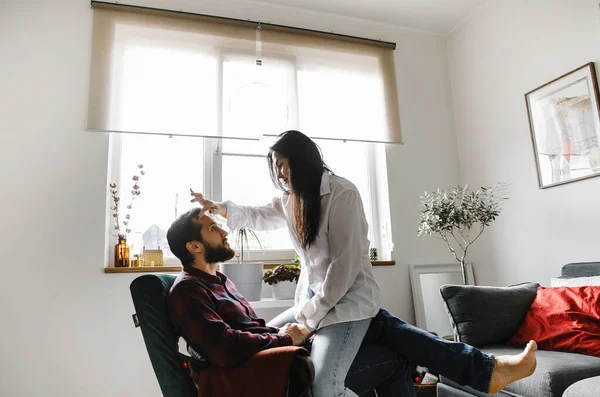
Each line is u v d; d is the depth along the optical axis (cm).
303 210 150
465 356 138
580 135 243
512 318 204
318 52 307
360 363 142
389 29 338
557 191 258
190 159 283
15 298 225
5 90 242
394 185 314
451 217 262
